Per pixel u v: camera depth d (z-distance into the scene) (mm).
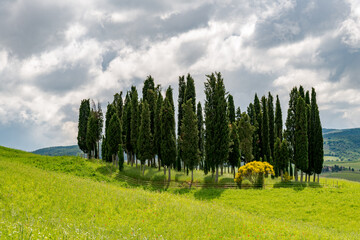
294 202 37250
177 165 62781
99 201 22266
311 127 59219
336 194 40281
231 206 35781
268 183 52094
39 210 18203
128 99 74688
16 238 9703
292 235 18719
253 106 75875
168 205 22703
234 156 57844
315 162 57562
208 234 16828
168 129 54188
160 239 14367
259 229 19375
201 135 67000
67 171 50719
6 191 21391
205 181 52812
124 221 17938
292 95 64250
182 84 73125
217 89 52938
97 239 12086
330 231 23594
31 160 55281
